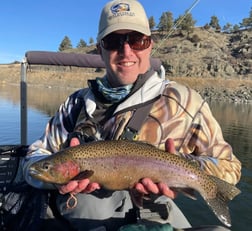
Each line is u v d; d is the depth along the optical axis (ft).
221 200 1.86
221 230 1.97
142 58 2.15
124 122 2.10
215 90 60.13
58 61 3.60
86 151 1.89
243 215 5.09
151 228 1.90
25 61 3.61
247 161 8.70
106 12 2.15
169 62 70.18
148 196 1.96
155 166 1.86
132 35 2.11
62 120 2.34
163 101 2.11
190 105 2.11
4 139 9.85
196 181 1.88
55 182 1.87
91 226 2.06
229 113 27.07
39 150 2.31
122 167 1.86
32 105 22.35
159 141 2.07
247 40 82.28
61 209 2.14
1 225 2.38
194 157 1.97
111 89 2.14
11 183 2.49
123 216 2.08
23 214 2.35
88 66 3.64
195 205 5.24
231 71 68.44
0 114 15.93
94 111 2.21
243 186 6.45
